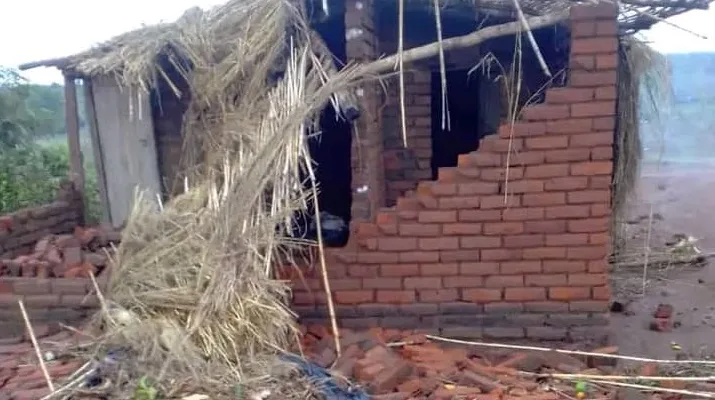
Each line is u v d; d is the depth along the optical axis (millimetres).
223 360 4062
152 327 4156
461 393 4156
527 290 5109
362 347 4715
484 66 7074
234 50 6016
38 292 5129
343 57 6633
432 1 5988
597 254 4980
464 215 5055
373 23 6109
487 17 6277
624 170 7871
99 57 6891
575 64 4723
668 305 6742
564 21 4820
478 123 8211
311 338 5004
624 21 6496
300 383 3949
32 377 4023
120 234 6230
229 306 4254
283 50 5668
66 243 6000
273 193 4602
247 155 4914
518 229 5023
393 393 4059
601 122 4770
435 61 7035
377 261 5199
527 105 5359
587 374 4629
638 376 4629
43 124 14000
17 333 5141
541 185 4930
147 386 3711
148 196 6227
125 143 7668
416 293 5211
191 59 6234
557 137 4836
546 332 5137
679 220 12125
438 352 4828
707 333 6055
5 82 12328
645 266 8180
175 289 4375
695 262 8914
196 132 5973
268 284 4535
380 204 6449
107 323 4422
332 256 5227
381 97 6637
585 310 5078
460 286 5164
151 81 6500
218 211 4637
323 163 8422
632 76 7539
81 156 7773
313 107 4727
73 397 3654
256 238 4520
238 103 5684
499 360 4945
